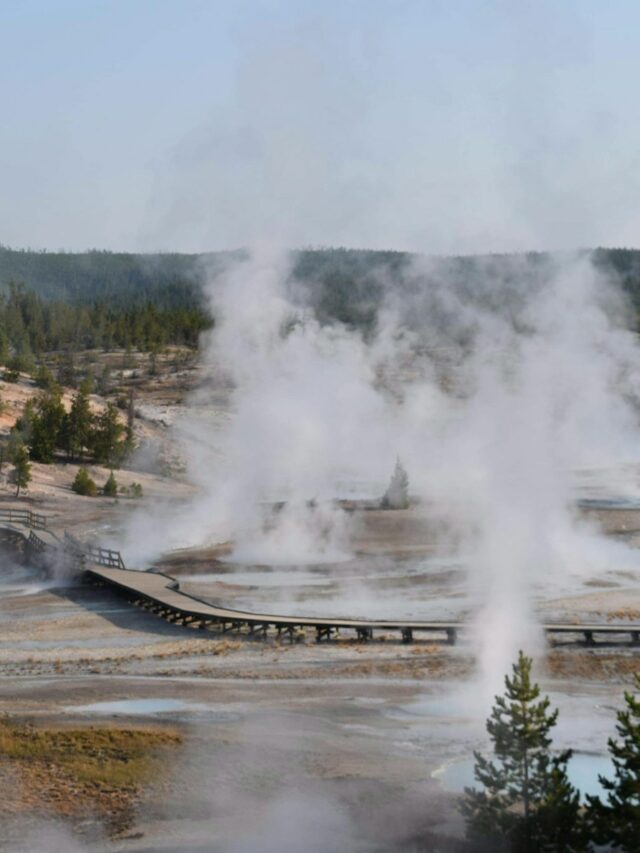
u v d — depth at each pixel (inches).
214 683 1400.1
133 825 923.4
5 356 5925.2
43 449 4025.6
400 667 1459.2
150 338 7170.3
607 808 793.6
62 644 1652.3
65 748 1114.1
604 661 1469.0
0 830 911.0
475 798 827.4
